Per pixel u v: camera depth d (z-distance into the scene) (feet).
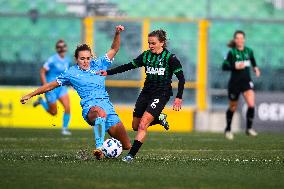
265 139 171.83
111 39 255.50
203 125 229.25
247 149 135.33
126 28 253.24
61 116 221.66
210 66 248.73
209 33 254.47
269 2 289.53
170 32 270.67
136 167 90.68
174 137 176.35
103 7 265.13
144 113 101.65
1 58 248.93
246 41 260.01
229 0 287.69
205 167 93.30
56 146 136.15
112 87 242.78
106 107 101.96
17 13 245.24
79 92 103.19
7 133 181.68
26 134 178.91
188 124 229.45
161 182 76.13
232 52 176.04
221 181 78.07
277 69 255.29
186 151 126.62
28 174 81.92
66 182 75.10
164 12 280.92
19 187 71.26
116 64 252.83
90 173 83.05
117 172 84.38
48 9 274.57
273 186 74.69
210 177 81.66
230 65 176.35
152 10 280.10
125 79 242.37
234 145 147.23
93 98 102.17
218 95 247.91
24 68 248.93
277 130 222.07
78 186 72.08
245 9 288.10
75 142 149.38
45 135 176.04
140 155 113.29
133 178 78.89
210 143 153.07
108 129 102.42
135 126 107.04
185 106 248.52
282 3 288.71
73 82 102.73
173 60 102.32
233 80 177.37
